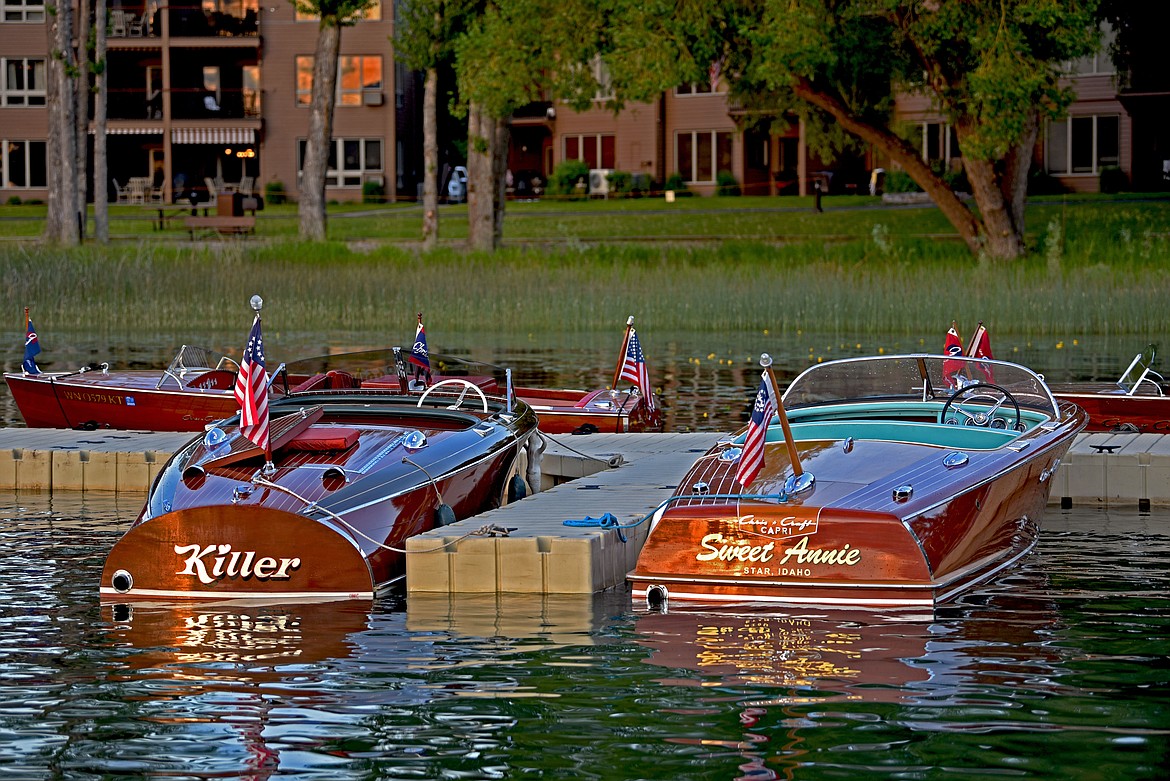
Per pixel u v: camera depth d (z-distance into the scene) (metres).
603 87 64.38
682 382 36.59
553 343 47.00
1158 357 40.97
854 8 61.19
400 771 10.82
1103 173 83.12
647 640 14.29
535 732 11.60
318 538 16.05
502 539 16.48
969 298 50.22
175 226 83.69
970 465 16.41
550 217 83.12
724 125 94.81
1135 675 12.95
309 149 73.56
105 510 21.95
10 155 98.94
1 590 16.39
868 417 19.19
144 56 98.38
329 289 53.22
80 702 12.40
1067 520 20.98
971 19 59.44
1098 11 74.94
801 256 65.38
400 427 18.92
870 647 13.92
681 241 72.50
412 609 15.70
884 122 70.94
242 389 16.59
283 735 11.58
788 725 11.71
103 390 28.33
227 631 14.70
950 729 11.57
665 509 16.02
